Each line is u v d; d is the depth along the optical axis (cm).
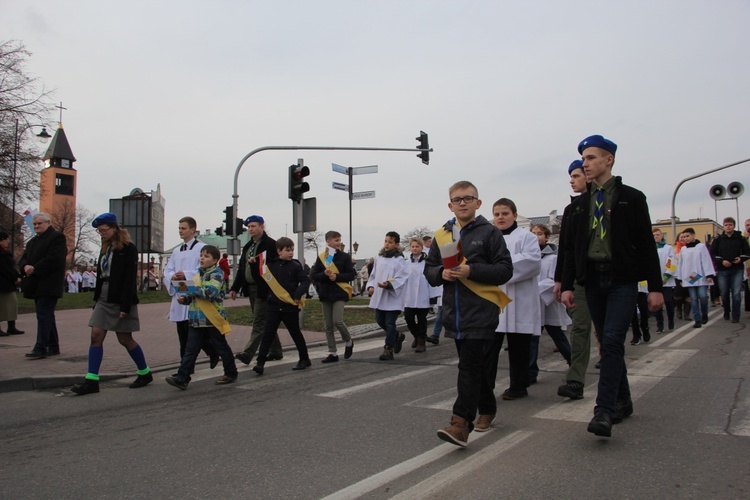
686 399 554
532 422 489
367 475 368
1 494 351
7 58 2652
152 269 3828
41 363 821
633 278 431
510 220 634
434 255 439
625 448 411
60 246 882
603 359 430
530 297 591
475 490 339
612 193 445
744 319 1316
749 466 370
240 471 382
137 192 2959
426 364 834
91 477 378
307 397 614
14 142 2708
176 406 588
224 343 712
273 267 789
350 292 891
